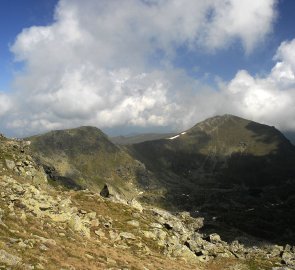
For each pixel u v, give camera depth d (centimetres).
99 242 6981
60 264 4284
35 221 5791
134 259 6500
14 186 7188
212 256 10188
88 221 8169
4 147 12694
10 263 3547
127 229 9169
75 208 8781
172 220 12700
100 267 4953
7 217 5222
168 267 7019
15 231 4744
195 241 11019
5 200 6184
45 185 11631
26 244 4434
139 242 8350
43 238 4997
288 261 10825
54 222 6475
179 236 10738
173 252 8750
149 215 11700
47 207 6894
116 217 9944
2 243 3978
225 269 9075
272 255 11625
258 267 9844
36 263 3912
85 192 11550
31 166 11894
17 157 12131
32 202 6650
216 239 12556
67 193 11294
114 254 6216
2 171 10088
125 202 12725
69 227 6712
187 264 8294
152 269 6222
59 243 5259
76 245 5694
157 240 9162
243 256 11050
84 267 4597
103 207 10431
